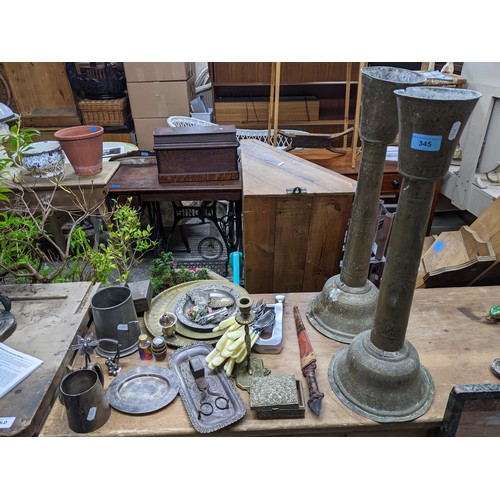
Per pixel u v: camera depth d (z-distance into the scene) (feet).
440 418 3.51
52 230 8.38
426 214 2.81
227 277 8.75
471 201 8.18
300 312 4.80
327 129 11.92
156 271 6.23
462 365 4.05
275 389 3.58
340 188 5.58
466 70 8.19
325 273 6.12
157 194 7.89
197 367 3.74
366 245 4.18
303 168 6.64
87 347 3.84
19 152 5.66
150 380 3.94
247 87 11.66
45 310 4.63
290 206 5.55
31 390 3.62
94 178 7.77
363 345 3.67
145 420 3.57
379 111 3.43
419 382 3.64
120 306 4.12
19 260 5.41
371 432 3.70
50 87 12.16
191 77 12.57
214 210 9.27
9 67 11.75
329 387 3.83
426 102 2.31
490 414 3.30
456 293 5.07
